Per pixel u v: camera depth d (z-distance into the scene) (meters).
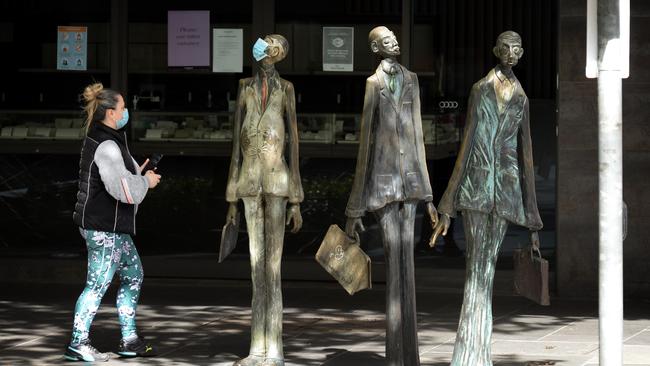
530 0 12.39
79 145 13.25
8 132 13.32
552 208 12.32
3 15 13.32
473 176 8.16
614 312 6.25
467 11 12.63
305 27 12.97
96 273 9.17
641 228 11.88
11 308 11.50
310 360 9.21
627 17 6.26
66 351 9.24
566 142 11.97
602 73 6.25
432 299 12.04
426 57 12.74
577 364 9.00
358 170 8.27
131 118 13.20
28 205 13.31
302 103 12.98
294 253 12.99
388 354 8.30
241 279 13.09
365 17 12.86
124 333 9.34
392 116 8.25
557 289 12.05
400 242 8.30
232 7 13.07
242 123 8.73
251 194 8.64
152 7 13.16
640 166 11.84
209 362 9.15
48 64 13.28
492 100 8.13
